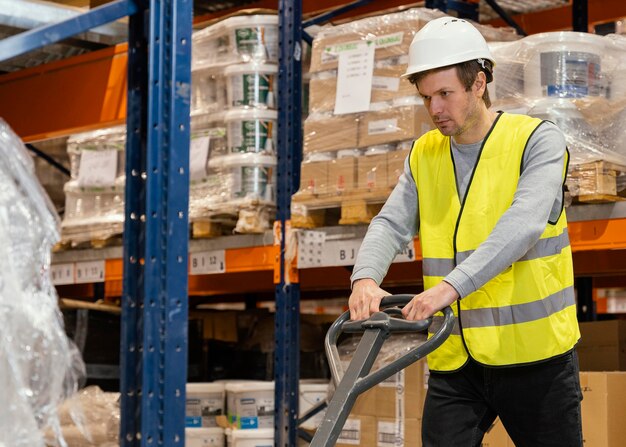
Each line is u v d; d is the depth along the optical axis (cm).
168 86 320
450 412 315
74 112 489
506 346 303
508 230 282
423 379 455
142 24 330
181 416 313
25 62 519
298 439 494
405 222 329
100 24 312
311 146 468
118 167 576
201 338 681
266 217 503
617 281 700
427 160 325
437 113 303
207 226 520
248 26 507
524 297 301
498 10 573
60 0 418
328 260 470
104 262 597
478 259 281
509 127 308
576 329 310
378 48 449
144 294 315
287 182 491
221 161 509
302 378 626
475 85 304
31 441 229
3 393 227
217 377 680
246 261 514
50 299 248
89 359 593
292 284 488
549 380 301
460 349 311
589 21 621
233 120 506
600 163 385
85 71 486
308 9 592
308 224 472
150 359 311
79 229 586
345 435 475
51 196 667
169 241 314
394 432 457
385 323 271
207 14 653
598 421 402
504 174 305
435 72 300
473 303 307
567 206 401
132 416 323
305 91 521
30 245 247
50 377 241
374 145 446
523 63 412
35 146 667
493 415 319
